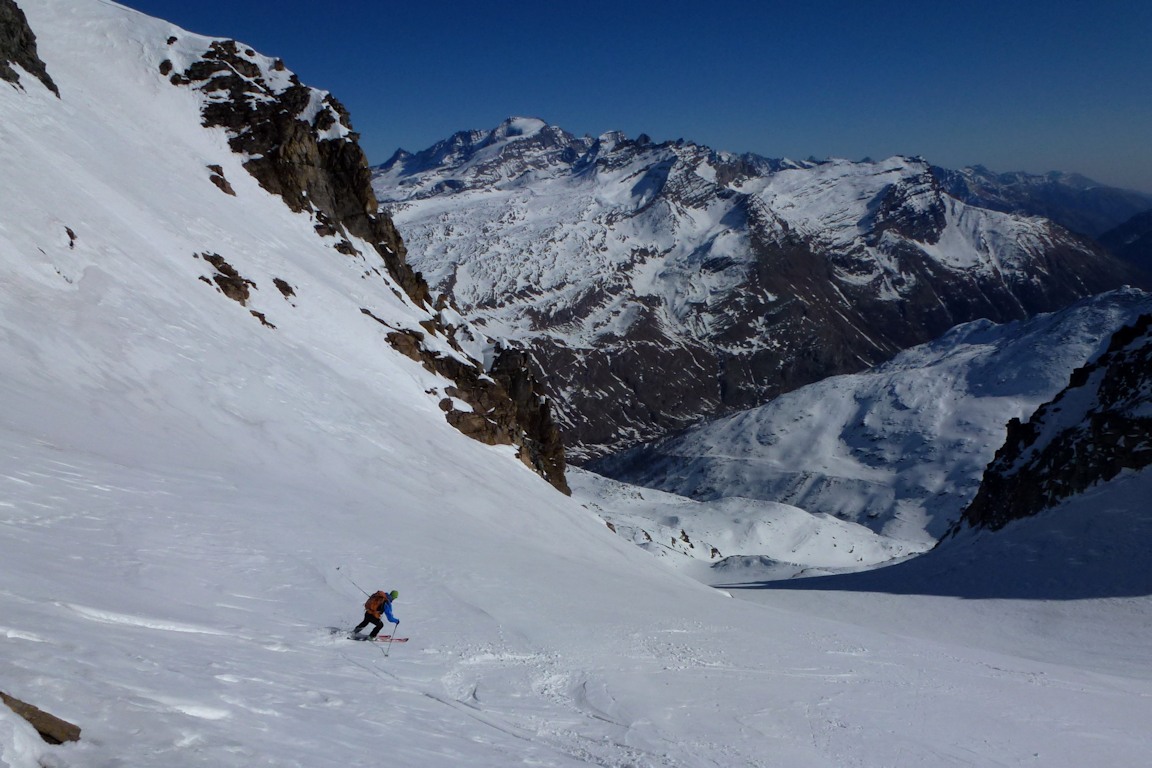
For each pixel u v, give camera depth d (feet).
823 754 51.47
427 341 194.08
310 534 76.59
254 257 163.43
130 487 71.10
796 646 85.10
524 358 240.73
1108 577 201.67
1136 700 88.48
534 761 38.70
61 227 114.21
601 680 57.98
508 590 78.23
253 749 27.35
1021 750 58.90
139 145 176.45
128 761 23.66
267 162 207.92
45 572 44.42
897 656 91.25
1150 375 268.62
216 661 38.45
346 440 125.49
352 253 215.51
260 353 132.16
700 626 84.84
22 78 158.20
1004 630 172.35
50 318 99.55
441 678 51.03
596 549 142.31
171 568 55.16
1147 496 234.58
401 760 31.91
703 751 48.03
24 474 63.46
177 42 219.41
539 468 208.54
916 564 275.80
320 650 48.85
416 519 106.52
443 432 159.74
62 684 27.27
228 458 98.27
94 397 92.63
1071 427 290.56
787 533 541.34
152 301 119.34
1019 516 279.28
